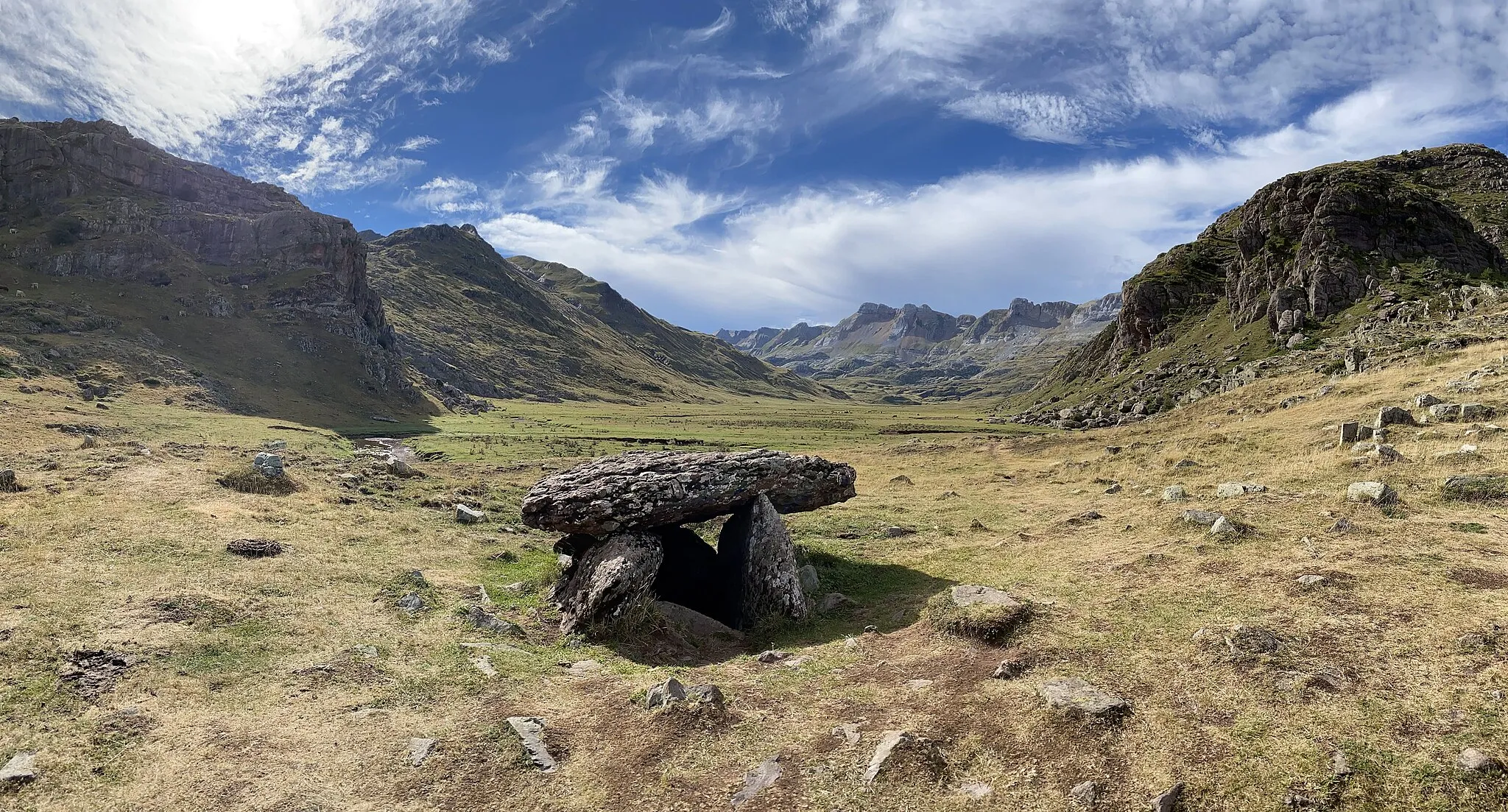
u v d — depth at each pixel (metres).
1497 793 7.53
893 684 12.91
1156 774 8.81
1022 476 42.94
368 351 121.06
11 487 24.39
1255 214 127.75
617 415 146.50
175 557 18.19
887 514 32.16
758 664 15.16
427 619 16.69
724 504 20.91
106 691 11.72
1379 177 116.94
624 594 17.64
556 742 11.28
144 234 116.31
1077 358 182.88
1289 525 17.81
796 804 9.29
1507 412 24.61
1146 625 13.29
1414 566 13.73
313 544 21.48
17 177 123.19
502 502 34.19
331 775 10.18
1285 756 8.68
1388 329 72.25
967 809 8.79
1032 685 11.51
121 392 69.94
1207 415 53.41
